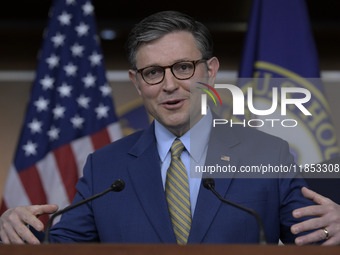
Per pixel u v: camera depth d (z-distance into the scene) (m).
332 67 7.65
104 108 6.52
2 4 7.41
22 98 7.71
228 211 3.45
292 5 6.48
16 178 6.34
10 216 3.45
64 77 6.52
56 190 6.30
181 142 3.72
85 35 6.63
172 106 3.60
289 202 3.56
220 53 7.68
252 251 2.18
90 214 3.71
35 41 7.78
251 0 7.34
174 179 3.62
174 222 3.49
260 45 6.41
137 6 7.50
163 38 3.62
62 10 6.67
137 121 7.51
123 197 3.62
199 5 7.46
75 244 2.25
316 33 7.64
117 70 7.67
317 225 3.18
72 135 6.41
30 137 6.42
